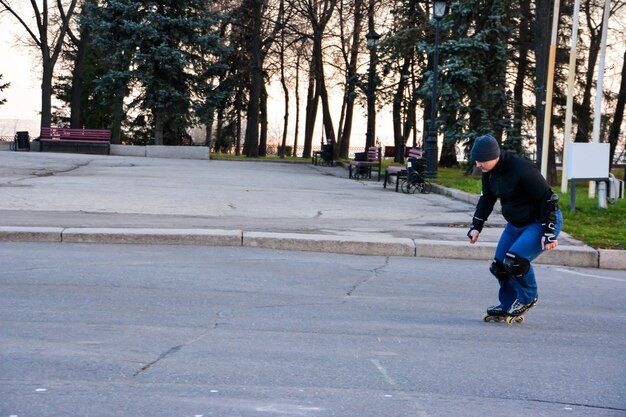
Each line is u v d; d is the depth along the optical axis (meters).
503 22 30.19
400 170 22.67
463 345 6.85
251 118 45.28
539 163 26.80
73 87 49.16
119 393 5.20
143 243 12.14
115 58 40.06
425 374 5.90
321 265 10.94
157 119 40.91
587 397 5.47
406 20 37.97
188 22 39.62
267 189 21.23
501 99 30.20
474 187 22.31
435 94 26.83
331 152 38.84
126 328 7.00
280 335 6.95
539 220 7.51
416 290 9.43
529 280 7.68
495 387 5.64
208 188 20.59
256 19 44.84
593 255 12.11
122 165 28.80
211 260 10.91
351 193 21.23
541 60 26.53
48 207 15.02
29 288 8.57
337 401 5.18
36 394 5.11
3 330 6.76
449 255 12.21
